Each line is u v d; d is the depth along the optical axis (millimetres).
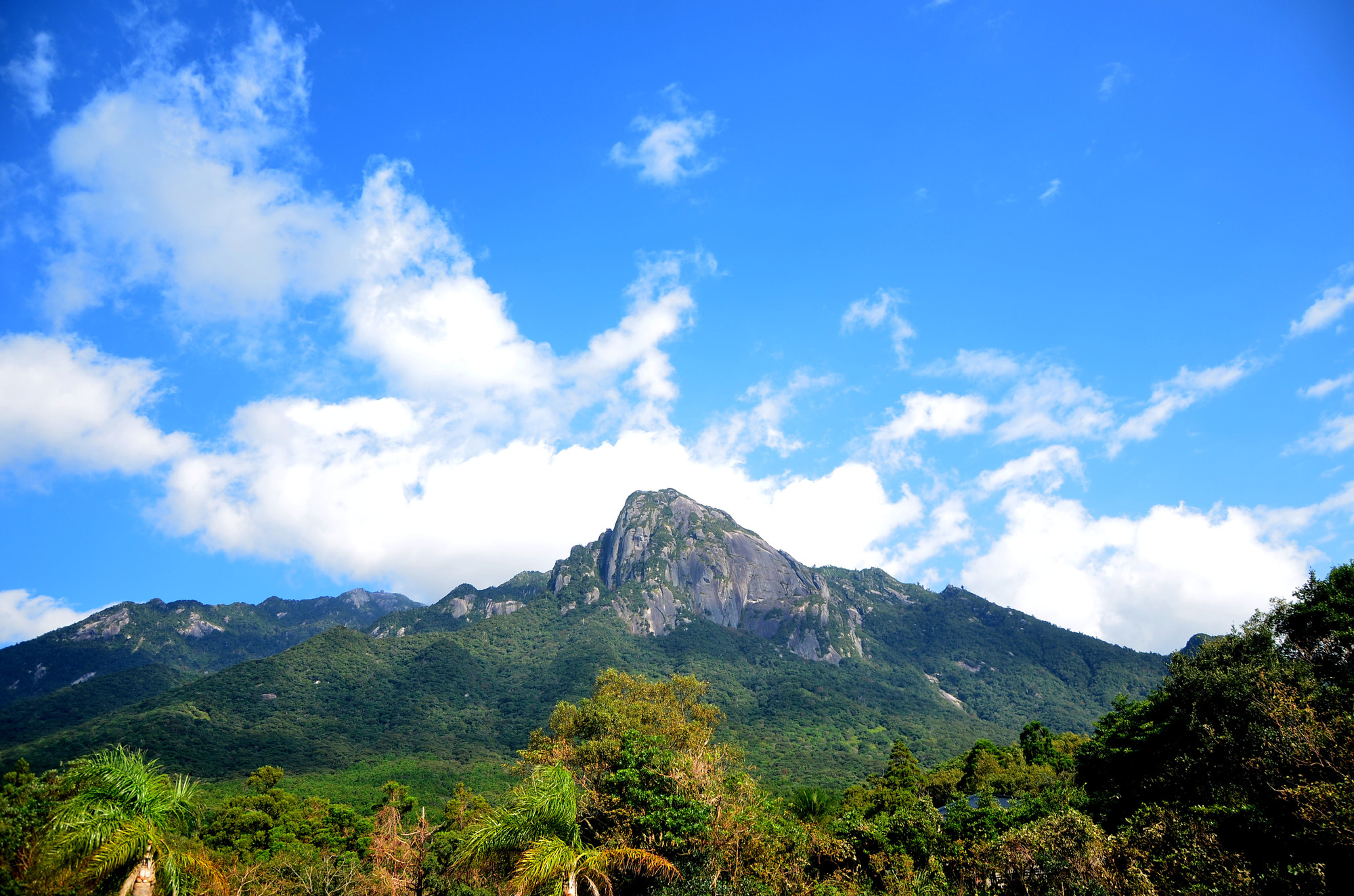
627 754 34562
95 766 19812
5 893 19781
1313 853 22750
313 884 47344
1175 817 26281
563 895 20500
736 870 29109
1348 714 25172
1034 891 26844
